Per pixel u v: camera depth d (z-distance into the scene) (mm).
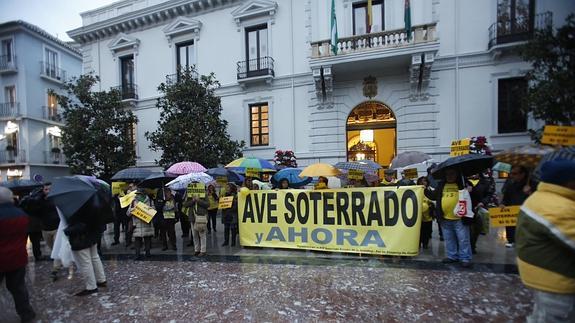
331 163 13820
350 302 4199
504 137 11766
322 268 5578
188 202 6996
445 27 12328
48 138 23828
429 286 4613
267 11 14719
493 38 11594
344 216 6348
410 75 12430
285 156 12859
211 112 14406
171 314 4086
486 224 6090
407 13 11656
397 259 5965
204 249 6879
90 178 5281
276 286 4844
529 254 2303
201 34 16359
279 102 14758
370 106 13664
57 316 4156
